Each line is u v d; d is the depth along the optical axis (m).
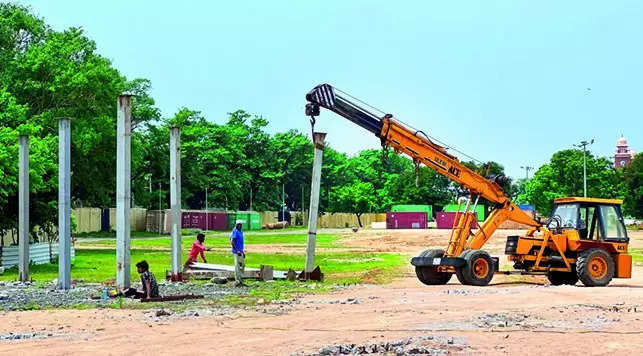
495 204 28.06
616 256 27.62
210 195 134.88
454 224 27.64
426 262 26.77
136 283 26.34
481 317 16.42
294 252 53.53
